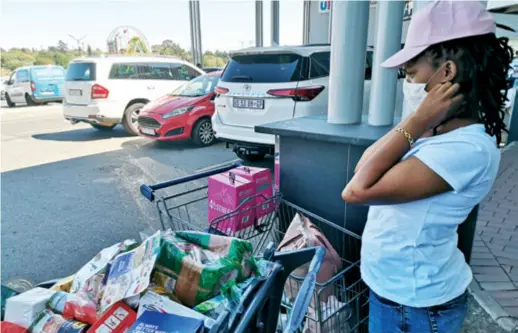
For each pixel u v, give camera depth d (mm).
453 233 1091
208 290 1097
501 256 2809
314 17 13391
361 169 1045
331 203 2184
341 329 1685
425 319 1122
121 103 7840
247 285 1155
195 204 4078
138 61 8125
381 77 2268
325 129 2225
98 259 1298
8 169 5684
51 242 3320
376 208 1178
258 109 4652
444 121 998
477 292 2365
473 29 900
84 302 1169
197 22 13789
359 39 2293
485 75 920
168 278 1146
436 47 947
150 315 1038
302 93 4363
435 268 1080
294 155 2266
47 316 1180
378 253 1156
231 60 5027
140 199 4340
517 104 6312
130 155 6445
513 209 3682
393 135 1006
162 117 6477
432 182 947
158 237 1201
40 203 4250
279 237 2334
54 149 7020
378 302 1201
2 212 3988
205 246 1271
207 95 6879
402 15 2205
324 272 1758
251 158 5758
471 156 927
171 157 6246
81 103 7824
